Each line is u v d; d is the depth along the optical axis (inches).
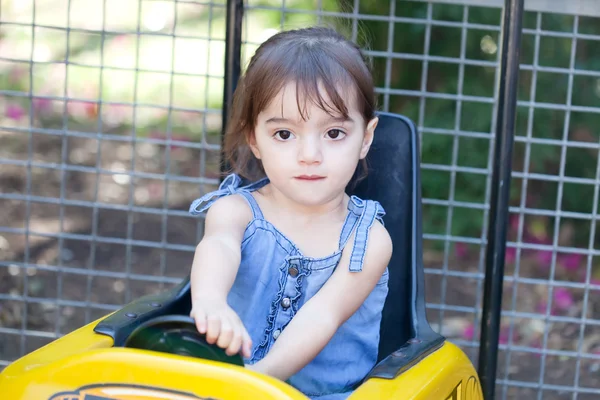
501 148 84.7
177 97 187.8
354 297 69.9
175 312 74.7
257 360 72.2
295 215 74.0
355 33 107.3
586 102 144.8
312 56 67.5
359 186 81.8
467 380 72.8
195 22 186.1
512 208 109.1
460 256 151.1
